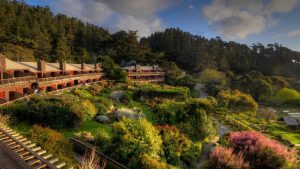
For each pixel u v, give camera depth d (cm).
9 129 1126
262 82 7781
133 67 7438
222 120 3556
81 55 8638
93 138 1521
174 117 2191
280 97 7475
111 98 3731
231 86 8019
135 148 1234
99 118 2283
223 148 1256
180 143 1609
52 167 750
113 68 6156
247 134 1454
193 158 1591
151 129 1366
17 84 2830
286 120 4581
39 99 2066
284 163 1148
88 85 4459
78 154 1305
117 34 10338
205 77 8144
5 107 1797
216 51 11988
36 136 1145
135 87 5197
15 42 6241
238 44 15000
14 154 798
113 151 1256
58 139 1215
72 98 2438
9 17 6862
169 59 10925
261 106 6931
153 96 4366
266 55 13175
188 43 12300
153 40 13138
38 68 3681
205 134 2106
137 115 2564
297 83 9338
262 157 1198
